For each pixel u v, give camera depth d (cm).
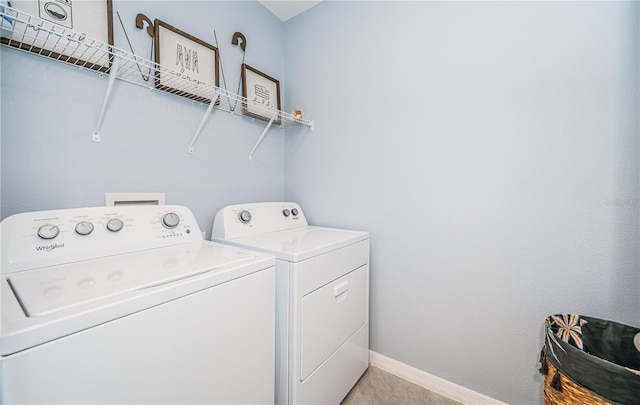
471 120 134
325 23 185
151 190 131
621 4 102
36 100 97
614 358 100
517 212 124
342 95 177
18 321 50
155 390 66
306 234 153
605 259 107
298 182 201
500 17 126
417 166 150
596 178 108
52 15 98
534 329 122
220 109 162
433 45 143
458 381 141
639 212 101
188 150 146
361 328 155
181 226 120
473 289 136
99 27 110
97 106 112
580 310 112
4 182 91
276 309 111
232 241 130
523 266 123
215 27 157
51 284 69
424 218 149
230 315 84
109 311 58
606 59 105
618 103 103
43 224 86
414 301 153
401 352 159
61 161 103
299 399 108
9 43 89
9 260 76
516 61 122
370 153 166
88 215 96
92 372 56
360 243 151
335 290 129
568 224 113
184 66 139
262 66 189
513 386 127
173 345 70
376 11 162
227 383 84
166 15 133
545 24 116
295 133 203
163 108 135
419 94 148
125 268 82
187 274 78
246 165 179
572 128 112
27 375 48
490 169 130
